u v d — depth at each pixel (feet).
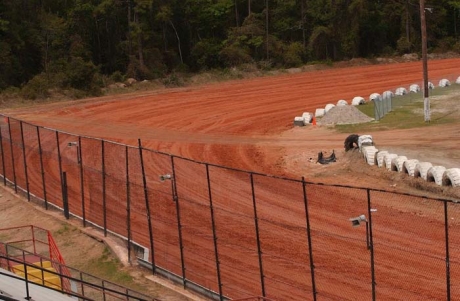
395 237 79.87
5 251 81.35
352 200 95.25
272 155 130.52
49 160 131.03
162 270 78.38
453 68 247.29
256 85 233.35
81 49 252.83
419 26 301.63
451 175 92.99
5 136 150.61
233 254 79.77
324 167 117.29
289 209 93.66
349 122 149.48
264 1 304.30
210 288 72.49
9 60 238.48
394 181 102.63
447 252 55.88
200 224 90.27
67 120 176.96
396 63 277.85
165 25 279.28
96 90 221.25
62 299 51.42
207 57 278.26
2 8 248.32
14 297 46.93
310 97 202.28
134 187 108.78
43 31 255.91
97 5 264.31
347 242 79.71
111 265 83.76
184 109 189.57
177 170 119.34
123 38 271.69
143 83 238.68
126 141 150.51
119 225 94.12
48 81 220.23
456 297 64.90
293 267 74.69
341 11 293.43
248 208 95.30
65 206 101.40
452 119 143.84
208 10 292.20
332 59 291.17
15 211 107.96
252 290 70.90
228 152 135.74
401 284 68.28
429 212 87.45
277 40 285.84
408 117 149.89
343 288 68.69
